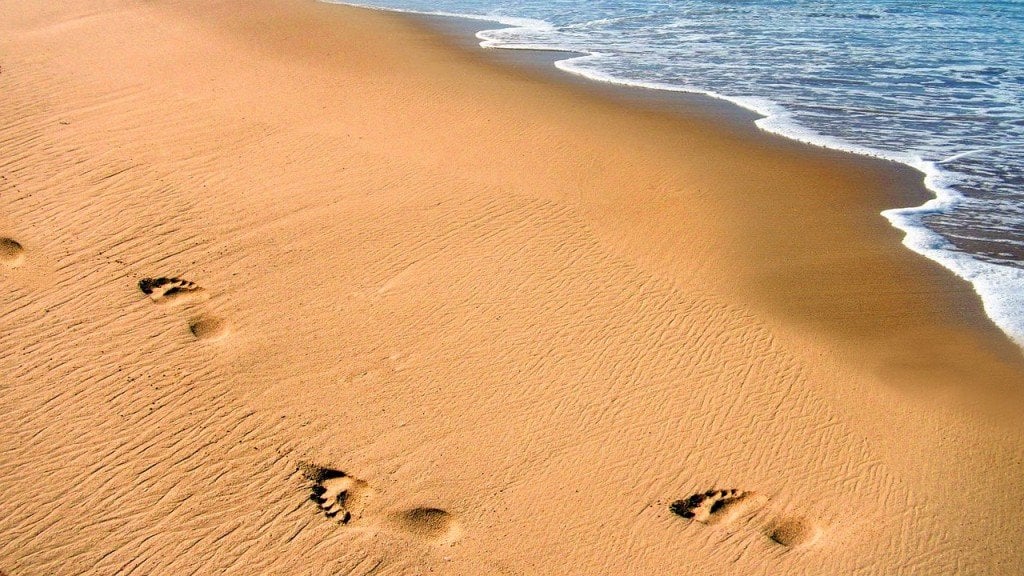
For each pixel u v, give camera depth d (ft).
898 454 22.21
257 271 27.73
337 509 20.10
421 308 26.68
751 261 30.91
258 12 70.03
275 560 18.94
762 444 22.31
